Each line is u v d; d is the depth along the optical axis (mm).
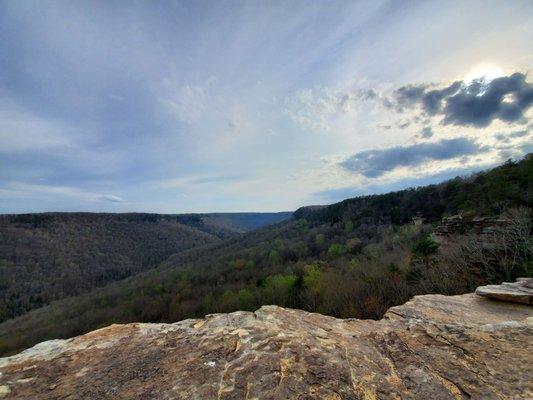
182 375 2844
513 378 2691
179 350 3389
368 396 2568
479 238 18859
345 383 2727
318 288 36094
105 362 3184
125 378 2836
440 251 22422
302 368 2932
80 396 2561
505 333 3582
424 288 19969
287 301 39094
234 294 48656
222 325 4176
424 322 4465
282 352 3240
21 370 3062
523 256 15508
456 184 45938
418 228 42688
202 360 3111
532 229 16938
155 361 3152
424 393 2613
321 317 4699
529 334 3496
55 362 3221
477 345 3355
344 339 3773
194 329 4039
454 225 25109
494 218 20641
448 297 6027
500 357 3062
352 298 28219
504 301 5637
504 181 25500
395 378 2885
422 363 3107
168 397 2514
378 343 3691
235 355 3205
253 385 2652
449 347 3391
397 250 36344
